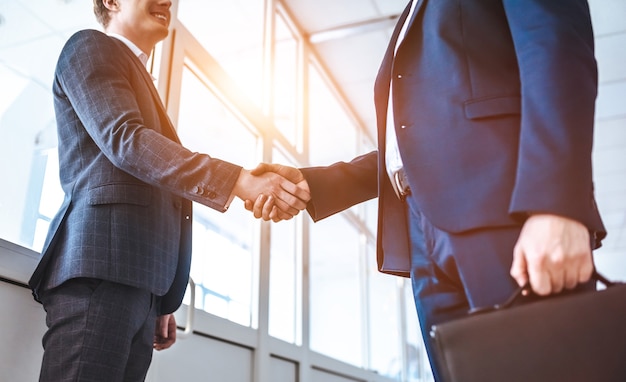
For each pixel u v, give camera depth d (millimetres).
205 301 2582
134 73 1356
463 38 888
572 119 692
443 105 868
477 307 753
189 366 2383
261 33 3588
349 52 4422
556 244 656
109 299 1134
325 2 3893
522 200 683
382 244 1054
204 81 2830
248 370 2879
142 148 1151
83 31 1345
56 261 1176
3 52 1610
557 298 668
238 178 1214
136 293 1188
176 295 1366
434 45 913
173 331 1556
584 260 659
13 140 1601
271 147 3426
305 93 4148
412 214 955
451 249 802
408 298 6398
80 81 1248
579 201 665
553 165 677
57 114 1333
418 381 6141
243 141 3209
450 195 813
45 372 1109
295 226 3832
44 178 1691
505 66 851
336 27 4145
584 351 637
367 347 4770
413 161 867
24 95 1659
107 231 1158
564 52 726
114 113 1194
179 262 1373
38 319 1521
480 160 808
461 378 647
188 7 2797
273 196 1199
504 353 646
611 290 667
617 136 5480
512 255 753
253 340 2910
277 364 3238
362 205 5281
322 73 4621
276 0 3822
